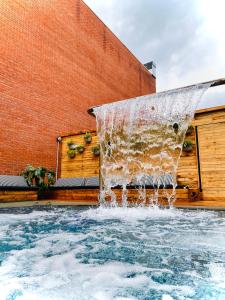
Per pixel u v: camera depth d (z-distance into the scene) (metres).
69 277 1.34
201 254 1.73
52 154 8.28
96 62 11.40
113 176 6.07
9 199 5.80
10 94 7.07
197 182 5.30
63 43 9.48
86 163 7.37
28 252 1.84
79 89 10.05
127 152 5.95
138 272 1.40
